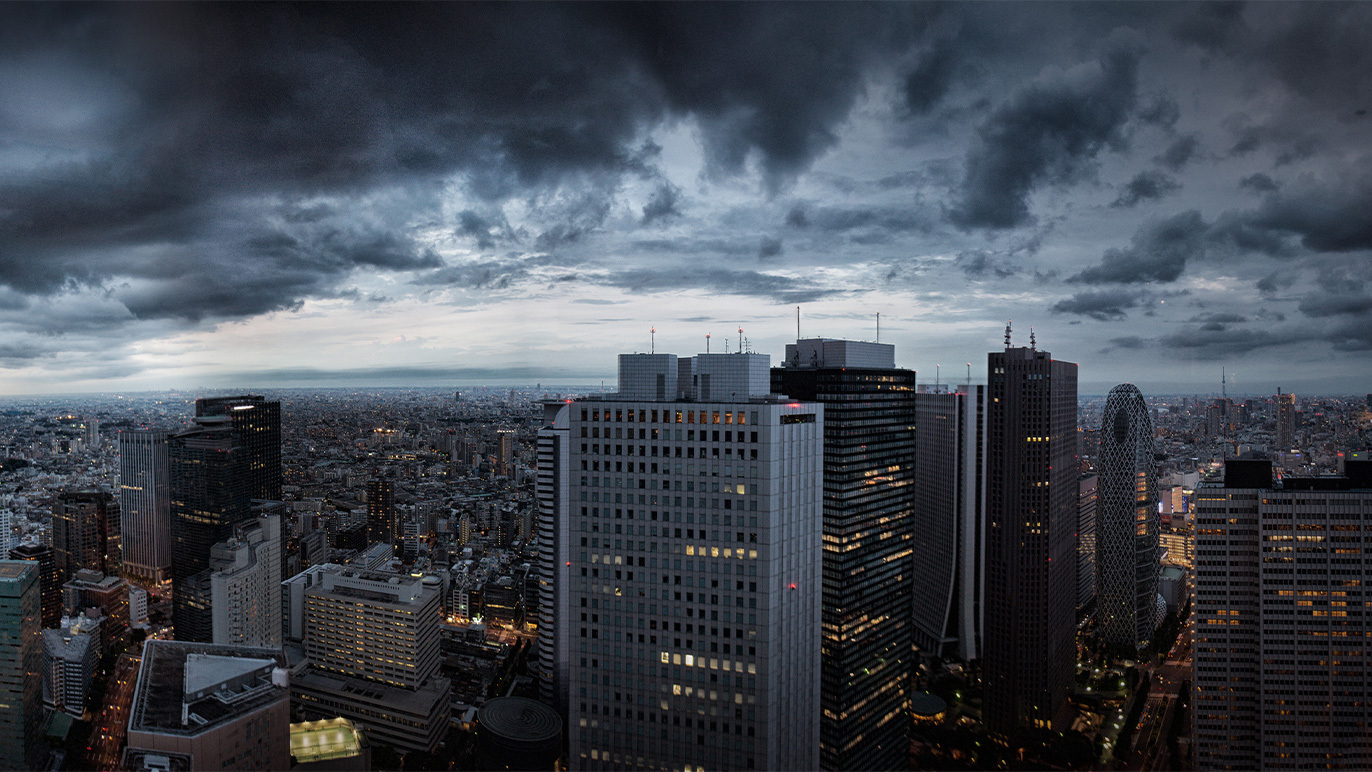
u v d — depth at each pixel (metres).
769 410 147.38
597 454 158.25
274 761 136.50
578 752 159.25
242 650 149.25
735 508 149.62
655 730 154.75
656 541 154.50
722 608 150.25
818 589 163.25
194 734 124.00
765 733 147.50
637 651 155.75
